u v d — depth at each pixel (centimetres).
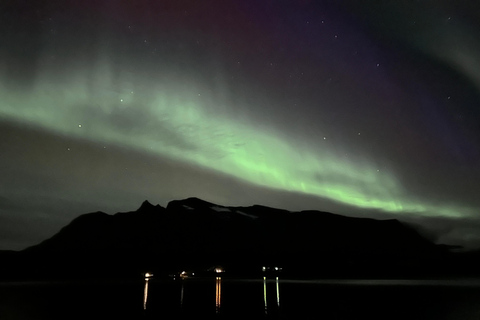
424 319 2714
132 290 6500
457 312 3152
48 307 3616
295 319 2638
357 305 3681
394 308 3422
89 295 5247
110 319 2692
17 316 2969
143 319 2669
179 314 2934
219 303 3844
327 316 2809
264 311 3106
